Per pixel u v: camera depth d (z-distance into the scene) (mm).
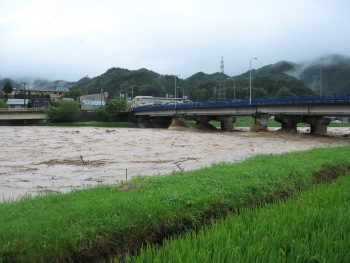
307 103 52594
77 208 8297
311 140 49750
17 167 23922
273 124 103938
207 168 15109
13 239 6477
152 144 41719
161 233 7910
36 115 95250
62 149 35469
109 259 6863
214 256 4785
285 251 5238
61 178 19891
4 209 8875
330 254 5027
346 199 8492
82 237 6863
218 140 48031
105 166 24391
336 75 174875
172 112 84125
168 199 9125
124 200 8836
